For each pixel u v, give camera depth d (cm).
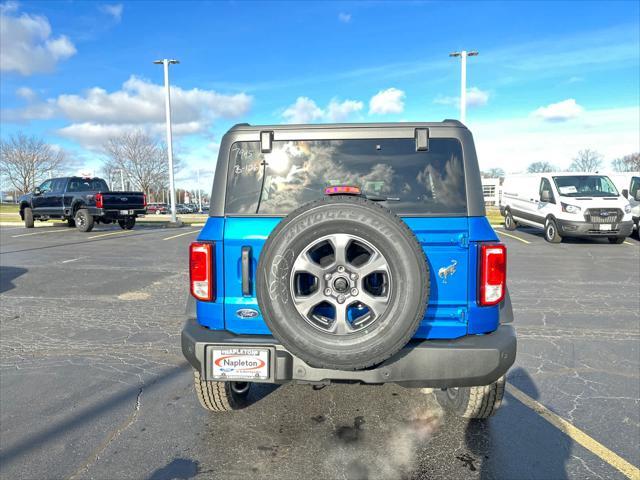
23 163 5084
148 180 5228
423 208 283
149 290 788
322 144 295
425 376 256
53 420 334
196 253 279
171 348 496
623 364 448
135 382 404
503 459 285
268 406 357
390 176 290
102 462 281
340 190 258
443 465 279
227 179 291
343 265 241
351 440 308
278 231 246
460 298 270
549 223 1430
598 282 859
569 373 425
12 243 1443
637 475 268
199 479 265
